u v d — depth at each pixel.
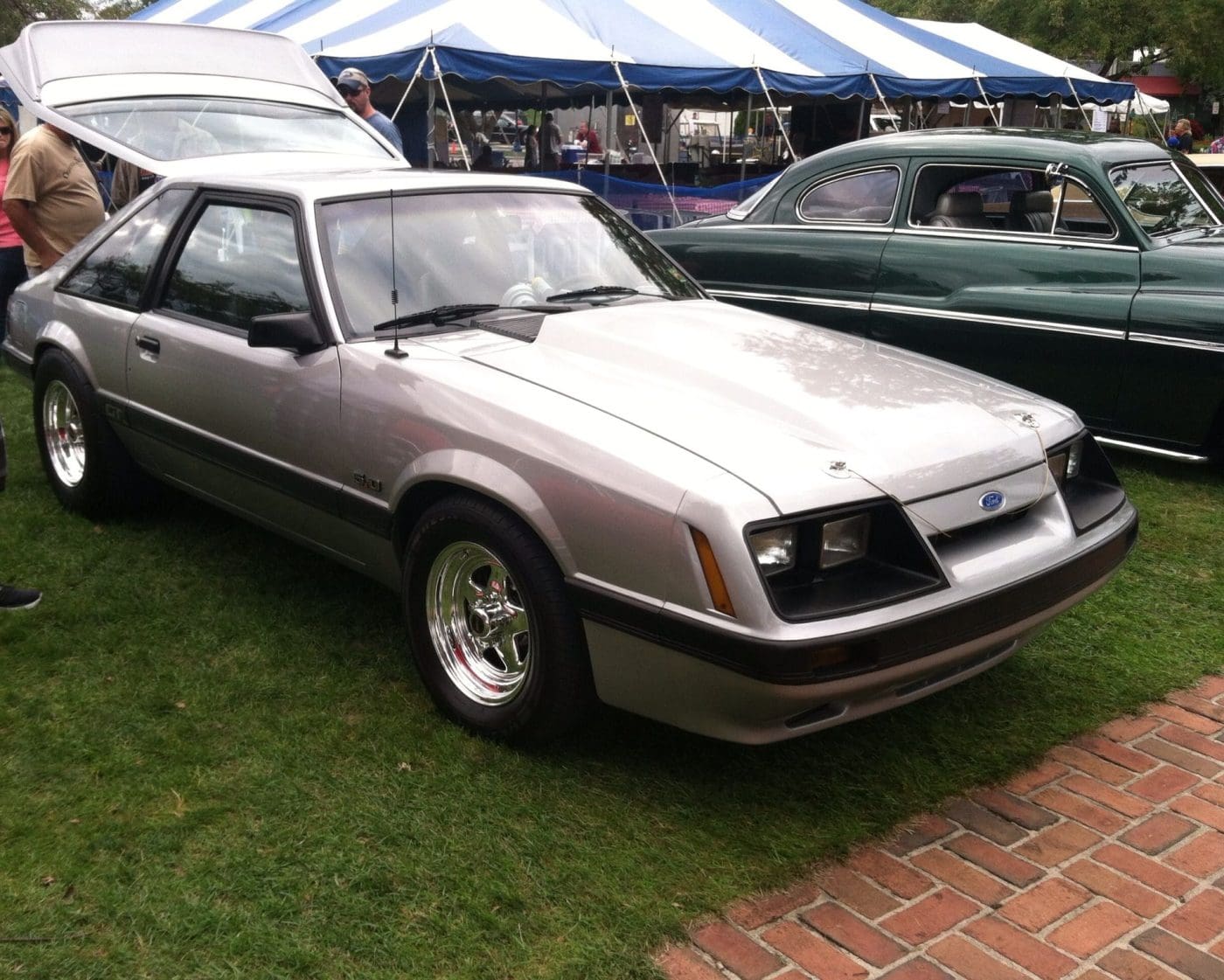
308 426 3.56
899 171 6.56
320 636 3.88
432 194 4.00
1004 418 3.23
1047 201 6.08
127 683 3.52
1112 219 5.84
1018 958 2.44
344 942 2.41
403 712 3.38
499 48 10.28
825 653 2.55
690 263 7.37
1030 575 2.93
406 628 3.48
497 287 3.80
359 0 12.23
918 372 3.53
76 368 4.65
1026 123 18.22
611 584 2.79
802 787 3.06
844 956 2.43
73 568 4.40
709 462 2.74
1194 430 5.59
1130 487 5.74
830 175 6.88
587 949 2.40
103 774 3.01
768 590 2.58
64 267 4.95
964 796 3.06
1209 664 3.85
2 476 3.95
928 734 3.36
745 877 2.67
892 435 2.95
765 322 3.93
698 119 19.02
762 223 7.16
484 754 3.16
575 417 2.96
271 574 4.39
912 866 2.75
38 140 6.62
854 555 2.77
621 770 3.11
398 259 3.72
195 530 4.85
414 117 13.59
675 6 12.93
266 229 3.89
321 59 10.24
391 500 3.30
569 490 2.83
